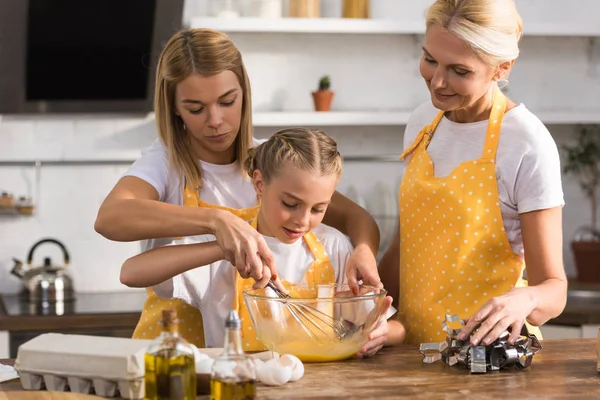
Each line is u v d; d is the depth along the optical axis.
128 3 3.76
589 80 4.38
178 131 2.33
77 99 3.94
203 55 2.18
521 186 2.12
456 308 2.20
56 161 4.08
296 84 4.20
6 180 4.06
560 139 4.41
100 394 1.71
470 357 1.84
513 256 2.19
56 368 1.73
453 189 2.20
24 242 4.10
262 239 1.94
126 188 2.20
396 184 4.31
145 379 1.63
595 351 2.03
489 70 2.02
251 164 2.22
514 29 2.03
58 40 3.79
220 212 1.98
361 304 1.92
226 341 1.61
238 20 3.92
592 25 4.14
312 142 2.09
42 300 3.82
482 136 2.22
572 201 4.41
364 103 4.25
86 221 4.13
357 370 1.88
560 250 2.09
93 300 3.89
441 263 2.22
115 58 3.87
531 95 4.35
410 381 1.78
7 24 3.71
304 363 1.95
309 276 2.23
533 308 1.90
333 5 4.16
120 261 4.17
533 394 1.68
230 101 2.23
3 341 3.46
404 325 2.31
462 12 1.97
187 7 4.06
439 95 2.06
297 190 2.07
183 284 2.16
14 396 1.69
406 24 4.04
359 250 2.19
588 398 1.65
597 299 3.97
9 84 3.86
